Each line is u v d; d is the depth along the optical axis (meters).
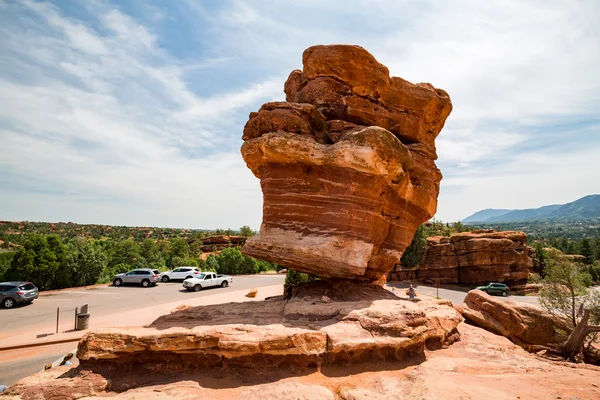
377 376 8.73
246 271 53.75
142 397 7.52
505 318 15.87
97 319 21.97
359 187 11.71
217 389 7.88
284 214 12.38
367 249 12.02
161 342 8.64
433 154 15.56
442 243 50.12
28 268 32.91
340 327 9.55
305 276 27.83
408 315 10.31
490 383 8.64
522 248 48.34
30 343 17.20
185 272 40.81
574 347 14.20
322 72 13.62
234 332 8.88
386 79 13.74
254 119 13.12
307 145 11.53
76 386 8.06
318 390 7.69
